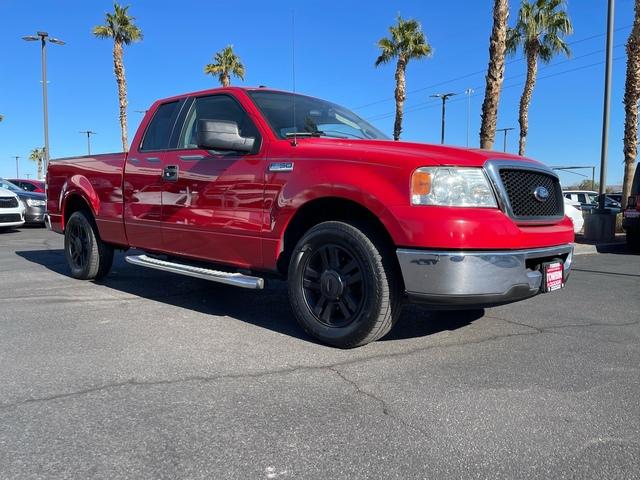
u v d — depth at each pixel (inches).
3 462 91.9
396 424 107.7
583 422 109.7
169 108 214.2
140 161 215.0
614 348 160.6
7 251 382.6
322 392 123.1
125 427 105.1
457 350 155.6
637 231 434.6
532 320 193.8
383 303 143.8
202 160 186.9
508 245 137.8
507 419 110.6
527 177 151.3
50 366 138.4
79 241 259.3
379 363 142.9
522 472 91.0
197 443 99.2
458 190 136.0
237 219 173.9
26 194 585.0
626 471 91.7
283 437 101.8
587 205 887.7
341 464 92.7
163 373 134.3
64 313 193.9
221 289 242.5
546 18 1002.7
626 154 609.0
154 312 197.3
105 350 151.8
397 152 144.9
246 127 178.5
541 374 136.8
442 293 133.8
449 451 97.4
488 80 484.1
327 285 153.2
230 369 137.5
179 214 194.9
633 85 596.4
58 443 98.6
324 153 154.9
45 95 1006.4
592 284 279.9
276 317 192.1
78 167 254.7
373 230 147.6
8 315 189.9
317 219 166.2
